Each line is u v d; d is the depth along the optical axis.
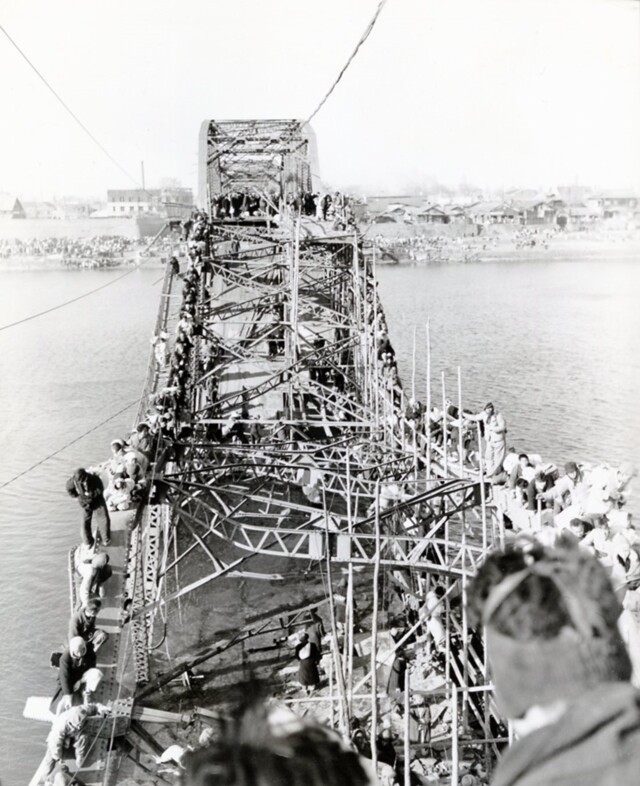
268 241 34.16
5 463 34.19
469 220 97.69
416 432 21.11
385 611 18.70
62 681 13.41
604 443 36.44
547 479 17.77
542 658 1.66
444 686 15.44
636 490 29.73
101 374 49.03
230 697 1.56
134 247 89.00
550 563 1.78
